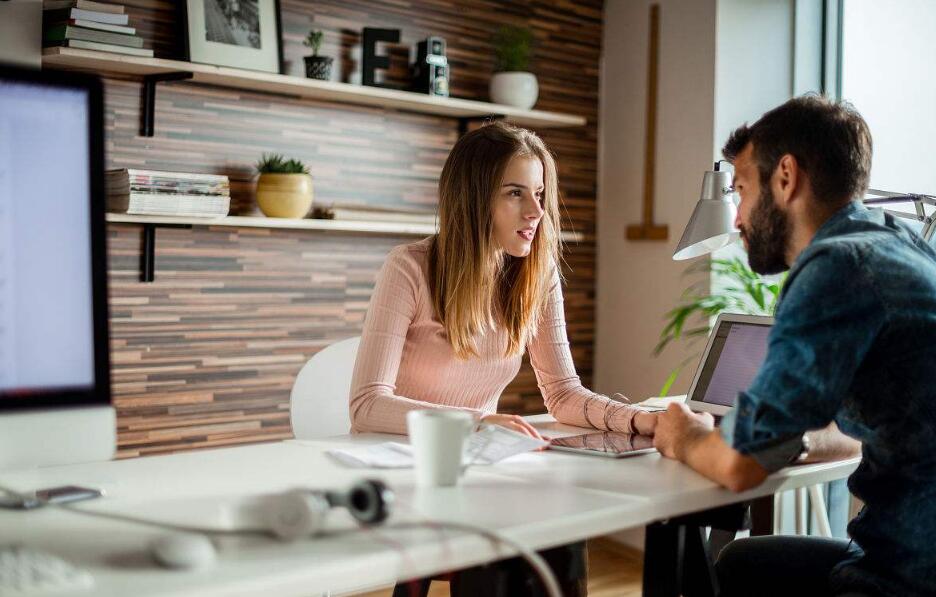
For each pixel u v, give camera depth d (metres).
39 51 2.57
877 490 1.41
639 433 1.83
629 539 3.72
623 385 3.84
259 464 1.47
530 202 1.93
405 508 1.20
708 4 3.46
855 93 3.26
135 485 1.32
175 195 2.71
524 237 1.94
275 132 3.11
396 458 1.51
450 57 3.50
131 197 2.62
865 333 1.32
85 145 1.10
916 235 1.51
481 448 1.57
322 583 0.96
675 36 3.60
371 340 1.90
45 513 1.16
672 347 3.61
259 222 2.89
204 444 3.00
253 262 3.09
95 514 1.15
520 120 3.54
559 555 1.65
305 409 2.16
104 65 2.68
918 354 1.34
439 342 1.98
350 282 3.32
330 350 2.22
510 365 2.05
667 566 1.53
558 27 3.78
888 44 3.15
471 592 1.32
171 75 2.79
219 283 3.02
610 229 3.89
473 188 1.93
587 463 1.53
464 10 3.53
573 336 3.87
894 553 1.38
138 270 2.86
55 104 1.08
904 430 1.35
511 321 2.02
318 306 3.24
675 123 3.60
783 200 1.50
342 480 1.36
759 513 2.16
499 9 3.62
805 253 1.40
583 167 3.88
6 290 1.05
